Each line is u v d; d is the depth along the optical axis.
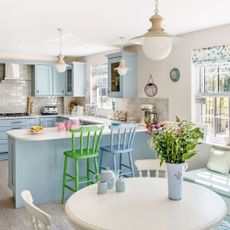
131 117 6.04
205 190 2.34
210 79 4.64
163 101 5.30
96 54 7.25
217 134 4.58
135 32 4.71
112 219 1.82
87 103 7.73
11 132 4.19
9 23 4.10
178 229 1.69
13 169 4.01
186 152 2.05
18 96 7.51
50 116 7.42
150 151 5.07
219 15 3.70
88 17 3.78
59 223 3.39
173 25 4.24
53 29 4.49
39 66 7.41
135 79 5.93
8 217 3.57
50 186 4.14
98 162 4.52
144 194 2.25
